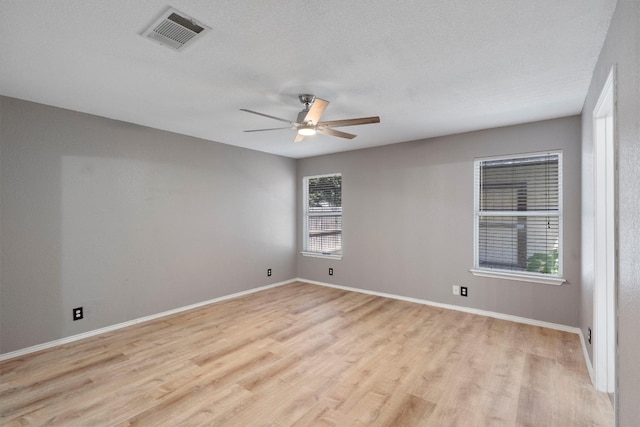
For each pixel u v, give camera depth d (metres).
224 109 3.16
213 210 4.49
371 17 1.69
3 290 2.79
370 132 4.02
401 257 4.59
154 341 3.16
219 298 4.56
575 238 3.32
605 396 2.21
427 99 2.88
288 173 5.69
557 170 3.51
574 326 3.33
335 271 5.34
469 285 4.01
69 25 1.75
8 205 2.81
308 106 2.79
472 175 3.97
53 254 3.06
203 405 2.12
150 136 3.80
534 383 2.38
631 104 1.32
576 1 1.56
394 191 4.64
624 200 1.43
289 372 2.55
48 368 2.62
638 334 1.22
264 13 1.65
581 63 2.20
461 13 1.65
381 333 3.35
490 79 2.46
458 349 2.96
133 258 3.65
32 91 2.70
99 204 3.38
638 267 1.23
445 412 2.05
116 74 2.37
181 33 1.84
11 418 1.99
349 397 2.21
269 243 5.33
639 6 1.21
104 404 2.13
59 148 3.10
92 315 3.32
